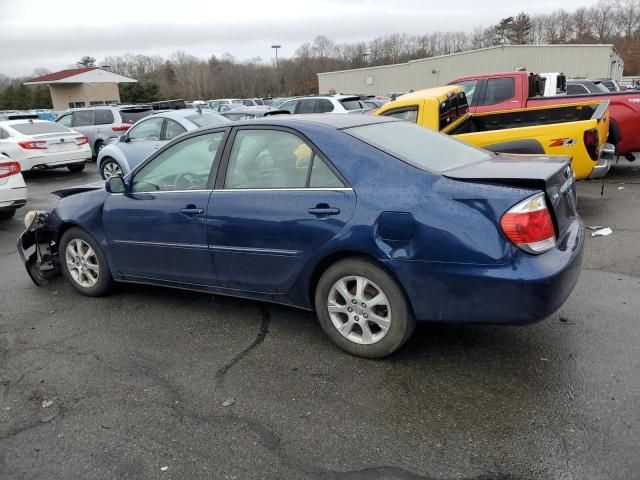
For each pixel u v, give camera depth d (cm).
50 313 461
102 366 363
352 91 4619
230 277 392
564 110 762
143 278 451
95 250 475
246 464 260
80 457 271
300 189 351
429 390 312
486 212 295
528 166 336
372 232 320
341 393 315
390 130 382
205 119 1026
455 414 289
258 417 296
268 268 370
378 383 323
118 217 446
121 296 493
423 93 775
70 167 1471
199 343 389
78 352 385
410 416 289
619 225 634
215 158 396
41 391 335
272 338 391
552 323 387
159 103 2038
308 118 383
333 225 333
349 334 354
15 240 741
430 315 318
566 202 343
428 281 310
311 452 266
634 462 246
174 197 410
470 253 296
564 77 1338
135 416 303
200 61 8069
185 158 414
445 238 301
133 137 1070
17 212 943
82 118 1667
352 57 7656
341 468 254
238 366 353
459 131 784
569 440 263
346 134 350
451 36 8106
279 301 379
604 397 295
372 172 330
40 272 525
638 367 323
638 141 879
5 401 326
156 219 420
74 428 295
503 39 7981
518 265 290
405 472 249
